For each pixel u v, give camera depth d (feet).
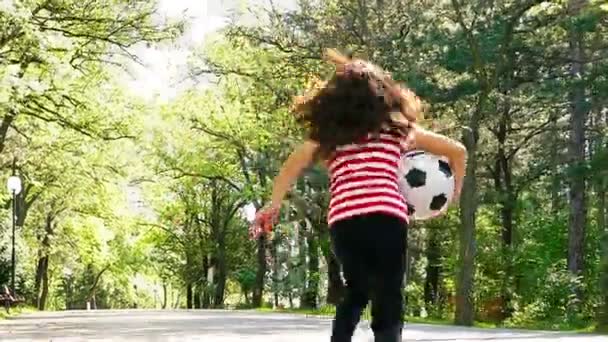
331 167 14.10
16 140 99.19
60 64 69.31
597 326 64.23
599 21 75.82
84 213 158.40
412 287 115.96
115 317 82.43
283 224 121.39
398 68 78.84
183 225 190.70
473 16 75.82
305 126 14.26
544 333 53.31
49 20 74.08
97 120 84.58
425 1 80.18
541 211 120.26
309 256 138.00
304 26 95.81
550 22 76.74
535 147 114.73
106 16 76.07
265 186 138.31
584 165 80.28
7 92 59.93
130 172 117.19
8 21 61.00
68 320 74.90
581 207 94.32
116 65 79.41
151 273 213.87
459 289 74.33
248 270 167.53
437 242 123.54
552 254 114.21
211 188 174.40
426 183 14.10
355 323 14.28
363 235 13.44
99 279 235.20
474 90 74.18
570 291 91.61
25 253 120.67
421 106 14.46
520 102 92.17
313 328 55.01
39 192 135.74
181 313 97.81
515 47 78.23
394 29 86.63
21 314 98.89
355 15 89.51
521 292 110.01
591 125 99.45
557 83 80.33
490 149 110.11
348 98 13.82
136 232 193.98
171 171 153.69
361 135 13.80
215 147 146.20
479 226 118.32
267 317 78.95
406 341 41.73
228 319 73.26
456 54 73.67
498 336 48.14
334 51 14.65
